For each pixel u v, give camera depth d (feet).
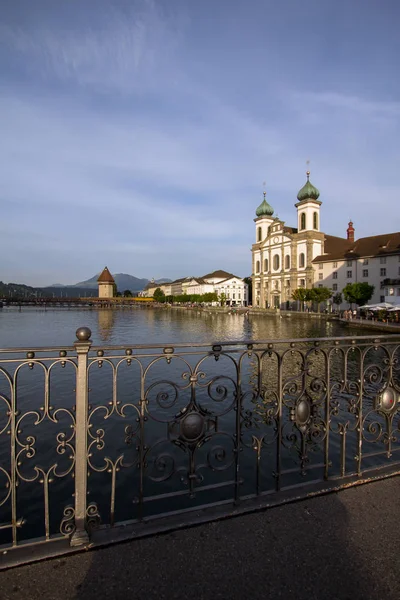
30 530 22.06
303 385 14.19
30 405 45.52
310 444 14.34
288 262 329.93
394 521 11.37
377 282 247.09
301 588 8.87
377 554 9.98
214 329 171.94
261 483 27.02
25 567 9.41
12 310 422.82
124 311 419.33
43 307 547.90
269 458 30.81
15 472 10.37
